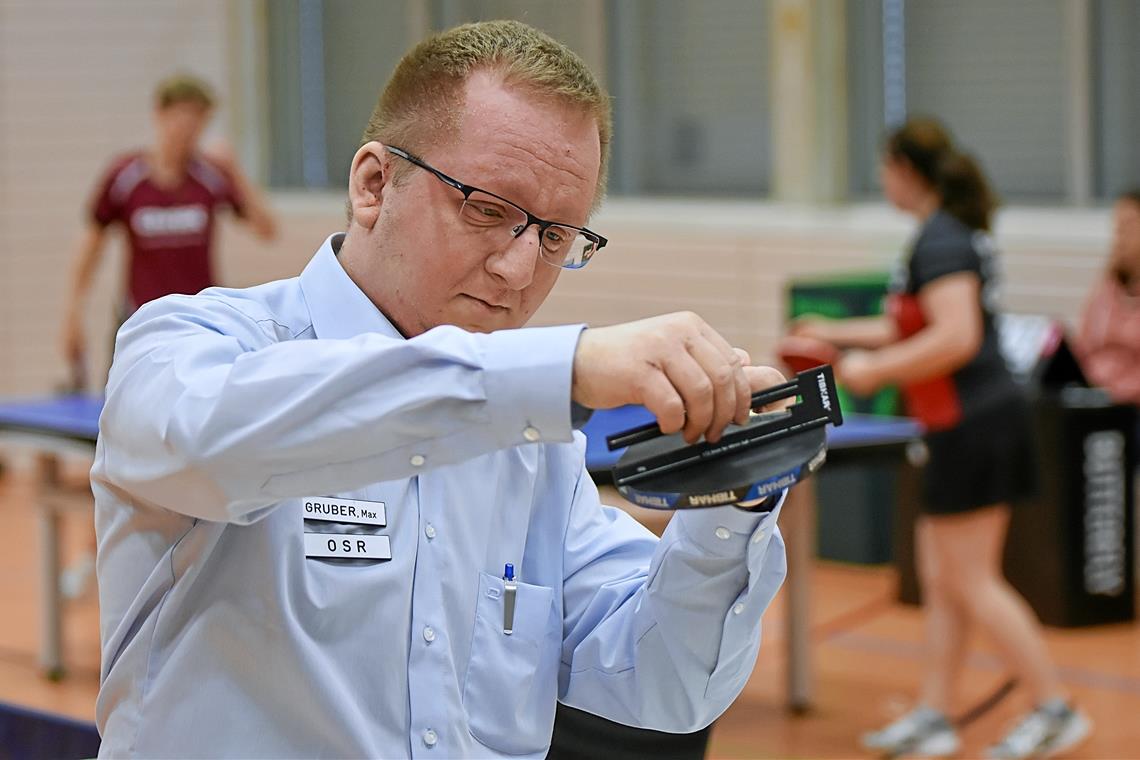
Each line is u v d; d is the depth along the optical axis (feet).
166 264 23.77
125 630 4.93
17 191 31.96
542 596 5.42
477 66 4.90
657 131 30.53
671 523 5.12
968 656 20.03
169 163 23.68
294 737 4.80
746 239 27.43
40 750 7.99
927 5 27.58
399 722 4.97
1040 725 16.10
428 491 5.15
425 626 5.05
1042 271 24.43
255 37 34.06
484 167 4.84
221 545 4.83
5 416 17.87
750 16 29.01
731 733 17.13
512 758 5.29
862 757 16.26
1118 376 22.22
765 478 4.24
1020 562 21.42
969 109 27.35
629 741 6.38
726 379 4.04
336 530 4.93
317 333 5.14
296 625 4.79
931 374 15.66
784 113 28.17
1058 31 26.18
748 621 5.15
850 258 26.37
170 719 4.79
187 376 4.33
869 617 22.08
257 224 24.88
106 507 4.99
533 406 4.08
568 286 29.50
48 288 32.35
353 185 5.21
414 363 4.15
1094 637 20.90
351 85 33.78
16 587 23.44
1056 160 26.53
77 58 32.14
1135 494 21.77
